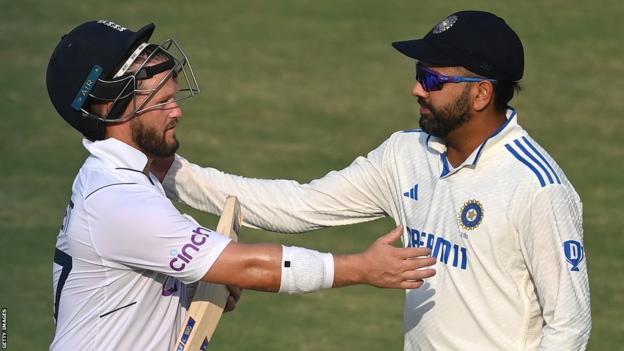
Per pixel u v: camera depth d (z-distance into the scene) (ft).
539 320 49.16
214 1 202.80
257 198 56.24
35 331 90.22
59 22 187.83
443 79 49.62
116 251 44.50
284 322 95.04
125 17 192.13
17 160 135.54
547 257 47.47
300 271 44.83
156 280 46.19
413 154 53.36
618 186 131.34
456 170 50.11
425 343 51.16
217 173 56.75
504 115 50.67
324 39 185.78
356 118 154.10
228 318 95.55
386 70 172.76
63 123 148.97
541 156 49.19
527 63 174.81
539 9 198.90
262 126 150.71
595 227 118.62
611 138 147.43
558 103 159.43
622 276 105.81
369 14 196.85
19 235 112.68
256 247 44.96
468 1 203.10
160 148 46.91
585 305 47.21
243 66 173.58
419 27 190.70
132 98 45.73
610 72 171.94
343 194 55.77
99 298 45.47
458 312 49.85
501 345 49.03
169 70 46.62
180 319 48.57
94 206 44.62
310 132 148.97
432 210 51.06
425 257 45.98
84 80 45.50
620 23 192.95
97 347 45.52
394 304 100.27
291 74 171.01
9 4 194.49
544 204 47.47
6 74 165.37
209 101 159.12
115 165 45.85
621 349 89.81
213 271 44.47
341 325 94.63
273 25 191.72
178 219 44.65
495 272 48.70
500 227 48.29
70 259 45.80
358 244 112.78
